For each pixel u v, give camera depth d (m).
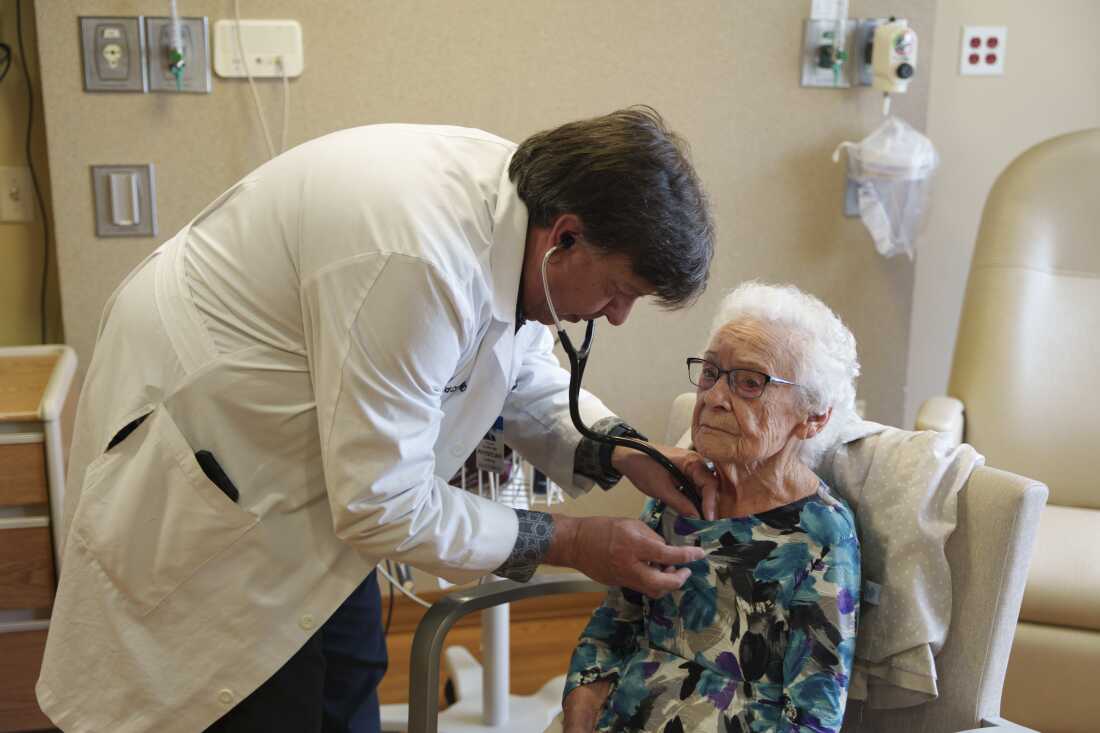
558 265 1.29
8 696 2.10
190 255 1.42
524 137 2.52
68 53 2.26
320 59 2.38
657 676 1.47
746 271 2.71
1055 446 2.41
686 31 2.54
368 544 1.31
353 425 1.23
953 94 2.96
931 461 1.42
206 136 2.36
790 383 1.37
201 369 1.35
